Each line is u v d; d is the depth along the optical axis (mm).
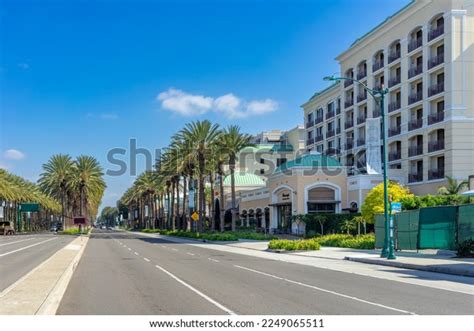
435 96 58875
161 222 119875
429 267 22594
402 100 65500
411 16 63781
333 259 30344
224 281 18297
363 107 77375
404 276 20141
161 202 119250
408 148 63875
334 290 15695
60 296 14453
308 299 13766
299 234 62281
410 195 47875
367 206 48031
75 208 107938
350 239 40750
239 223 90312
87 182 94500
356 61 78562
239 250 41438
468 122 55875
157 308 12398
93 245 50812
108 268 24078
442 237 29734
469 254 27141
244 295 14570
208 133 69500
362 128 77250
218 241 57594
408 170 63844
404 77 65250
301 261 28875
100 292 15320
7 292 14406
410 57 64562
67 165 95125
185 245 51062
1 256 33156
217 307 12492
